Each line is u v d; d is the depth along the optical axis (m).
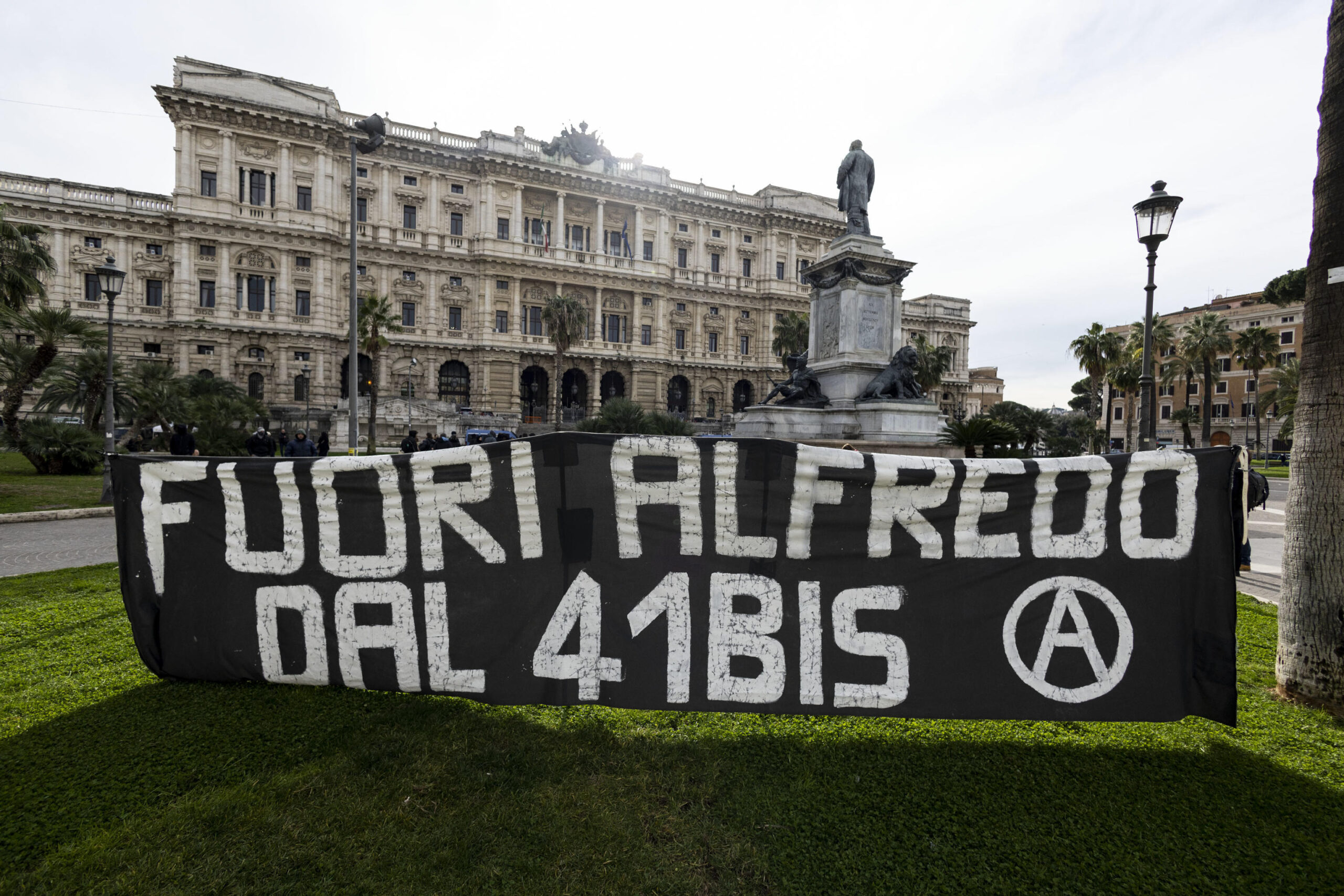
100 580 7.25
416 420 42.59
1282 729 3.91
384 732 3.74
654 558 4.00
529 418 53.44
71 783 3.19
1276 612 6.51
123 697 4.14
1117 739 3.83
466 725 3.85
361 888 2.54
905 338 74.06
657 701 3.92
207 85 41.97
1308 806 3.14
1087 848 2.84
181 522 4.29
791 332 50.94
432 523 4.09
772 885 2.58
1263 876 2.67
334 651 4.15
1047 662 3.86
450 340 48.97
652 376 56.94
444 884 2.56
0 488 15.92
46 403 21.69
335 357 45.88
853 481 3.94
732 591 3.96
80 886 2.53
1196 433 62.69
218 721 3.83
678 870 2.66
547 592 4.01
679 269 58.56
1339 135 4.18
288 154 44.00
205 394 28.98
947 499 3.93
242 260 43.16
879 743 3.75
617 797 3.15
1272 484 25.94
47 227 40.66
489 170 49.75
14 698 4.09
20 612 5.95
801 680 3.92
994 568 3.91
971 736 3.87
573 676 3.96
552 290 53.12
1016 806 3.14
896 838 2.88
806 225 63.34
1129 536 3.88
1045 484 3.92
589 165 54.91
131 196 43.00
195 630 4.27
